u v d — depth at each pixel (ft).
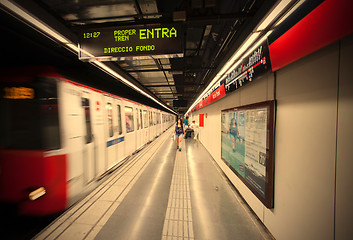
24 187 7.35
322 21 3.36
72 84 8.45
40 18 5.26
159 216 7.43
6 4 4.32
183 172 13.24
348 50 3.16
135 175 12.60
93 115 10.52
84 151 9.37
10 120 7.30
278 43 4.92
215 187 10.36
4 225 7.14
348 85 3.18
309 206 4.19
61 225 6.85
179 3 6.81
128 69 15.43
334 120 3.50
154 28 6.36
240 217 7.27
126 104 17.06
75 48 7.36
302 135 4.44
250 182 7.48
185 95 32.60
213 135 17.07
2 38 7.88
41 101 7.36
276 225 5.66
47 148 7.31
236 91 9.84
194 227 6.66
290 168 4.92
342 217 3.33
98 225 6.85
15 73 7.32
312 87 4.09
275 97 5.72
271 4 4.11
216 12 5.63
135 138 19.95
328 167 3.65
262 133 6.28
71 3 6.14
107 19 7.38
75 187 8.52
